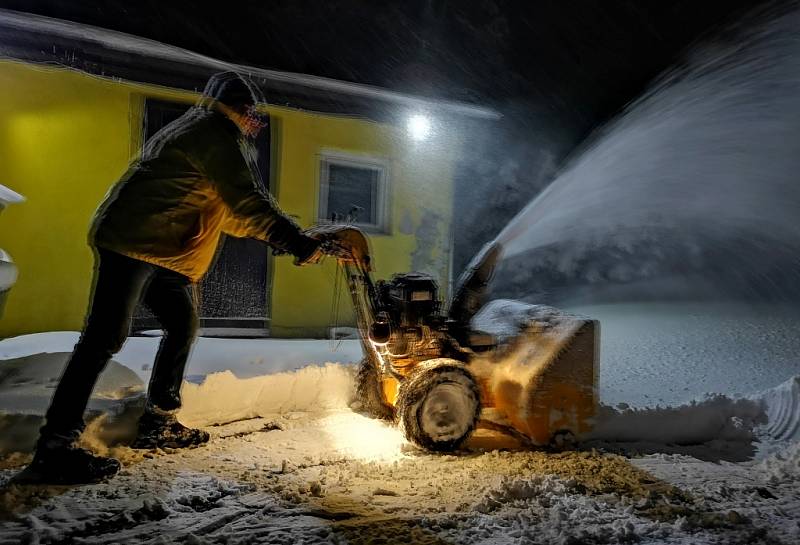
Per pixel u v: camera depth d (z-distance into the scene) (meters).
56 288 6.77
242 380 5.12
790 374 6.75
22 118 6.54
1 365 4.83
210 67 6.93
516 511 3.42
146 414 4.36
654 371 6.82
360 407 5.34
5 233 6.59
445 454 4.41
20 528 3.05
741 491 3.81
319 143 7.92
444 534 3.13
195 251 4.04
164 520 3.19
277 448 4.42
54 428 3.62
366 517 3.30
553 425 4.58
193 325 4.41
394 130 8.29
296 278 7.87
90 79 6.73
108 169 6.87
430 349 4.75
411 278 4.80
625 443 4.73
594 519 3.31
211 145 3.91
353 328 7.99
